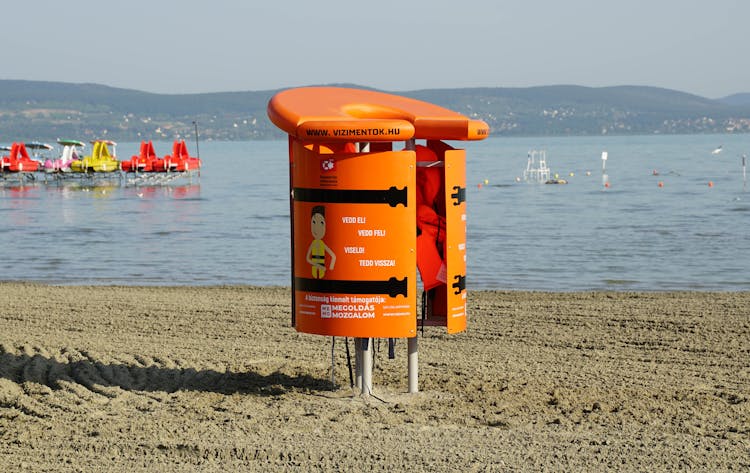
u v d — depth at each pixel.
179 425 6.75
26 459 6.01
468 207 38.19
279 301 14.03
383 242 7.03
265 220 34.16
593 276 18.91
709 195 43.22
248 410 7.16
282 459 5.95
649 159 99.50
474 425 6.73
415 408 7.18
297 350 9.70
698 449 6.07
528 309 12.66
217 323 11.62
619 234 27.06
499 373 8.43
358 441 6.30
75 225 32.66
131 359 9.08
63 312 12.58
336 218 7.05
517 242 25.27
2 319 11.95
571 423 6.75
